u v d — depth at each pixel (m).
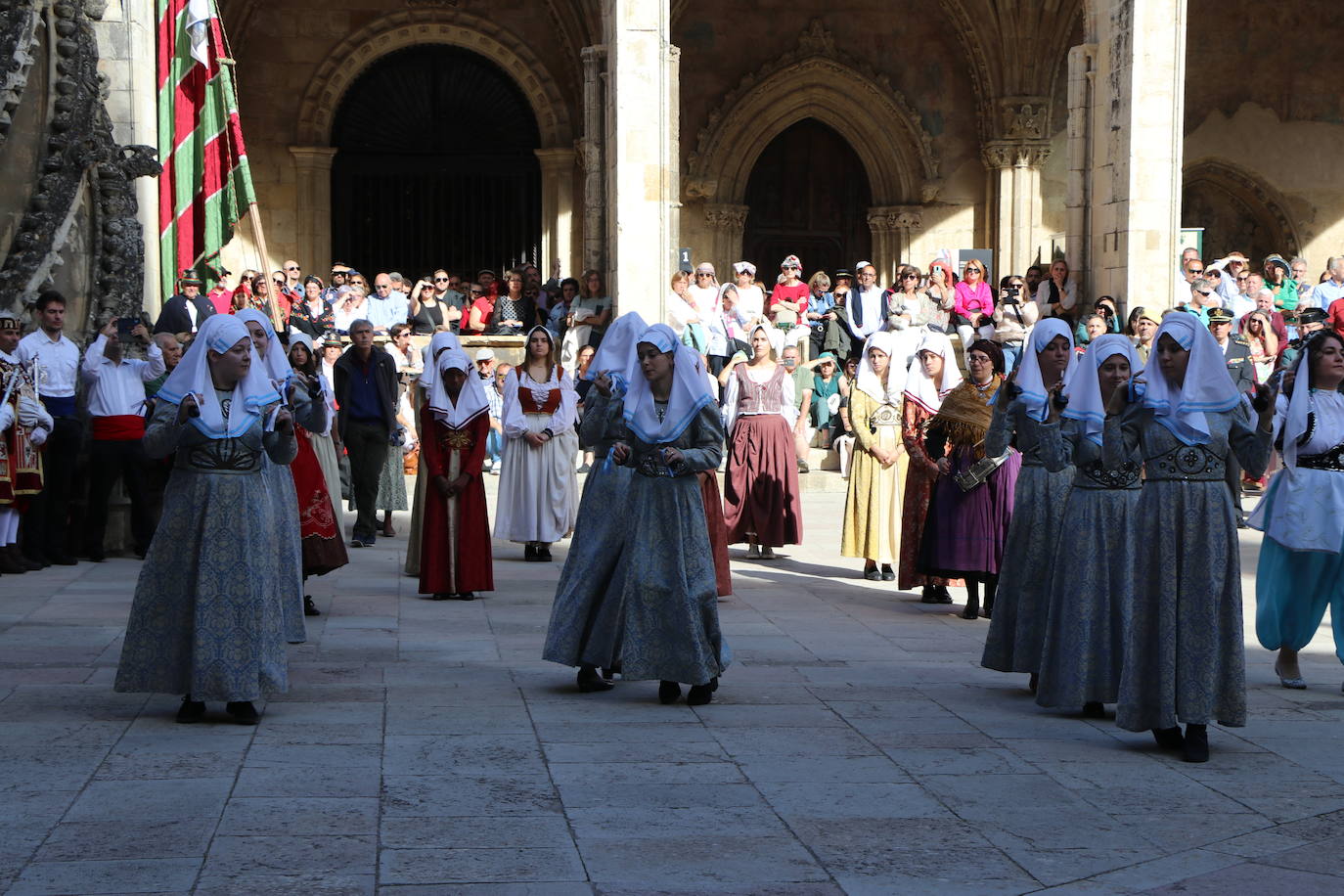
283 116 25.95
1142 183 18.58
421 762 6.00
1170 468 6.44
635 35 18.36
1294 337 17.95
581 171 26.48
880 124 27.70
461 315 21.97
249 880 4.57
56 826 5.08
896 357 12.02
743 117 27.45
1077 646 6.98
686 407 7.10
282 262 26.02
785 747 6.39
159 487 12.52
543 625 9.58
